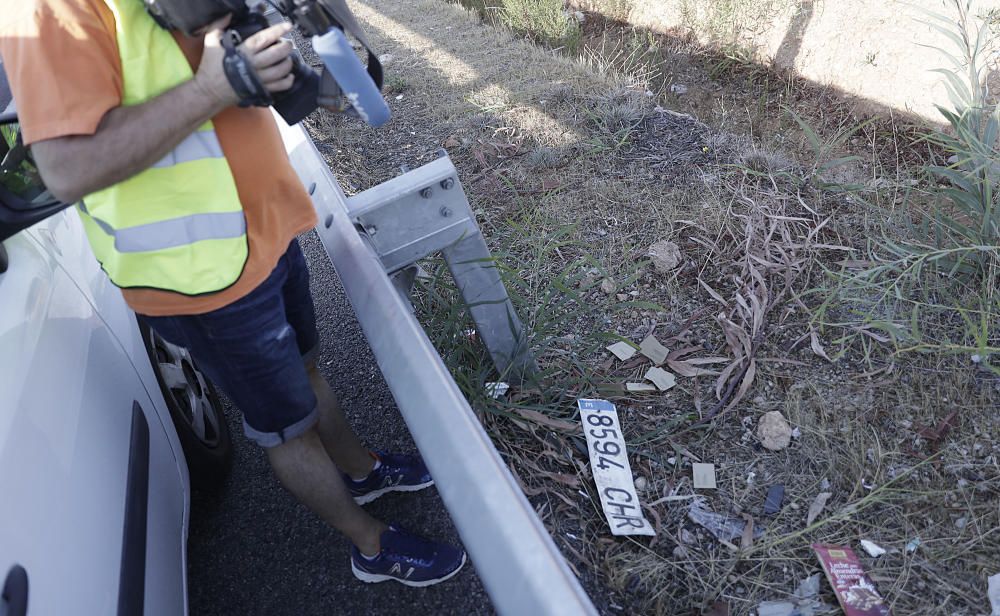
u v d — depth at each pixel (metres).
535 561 1.20
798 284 3.14
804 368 2.80
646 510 2.42
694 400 2.76
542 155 4.15
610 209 3.72
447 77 5.46
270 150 1.68
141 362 2.25
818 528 2.28
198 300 1.60
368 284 1.89
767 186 3.72
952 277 2.93
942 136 3.33
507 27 6.72
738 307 3.08
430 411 1.52
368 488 2.48
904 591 2.06
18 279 1.69
